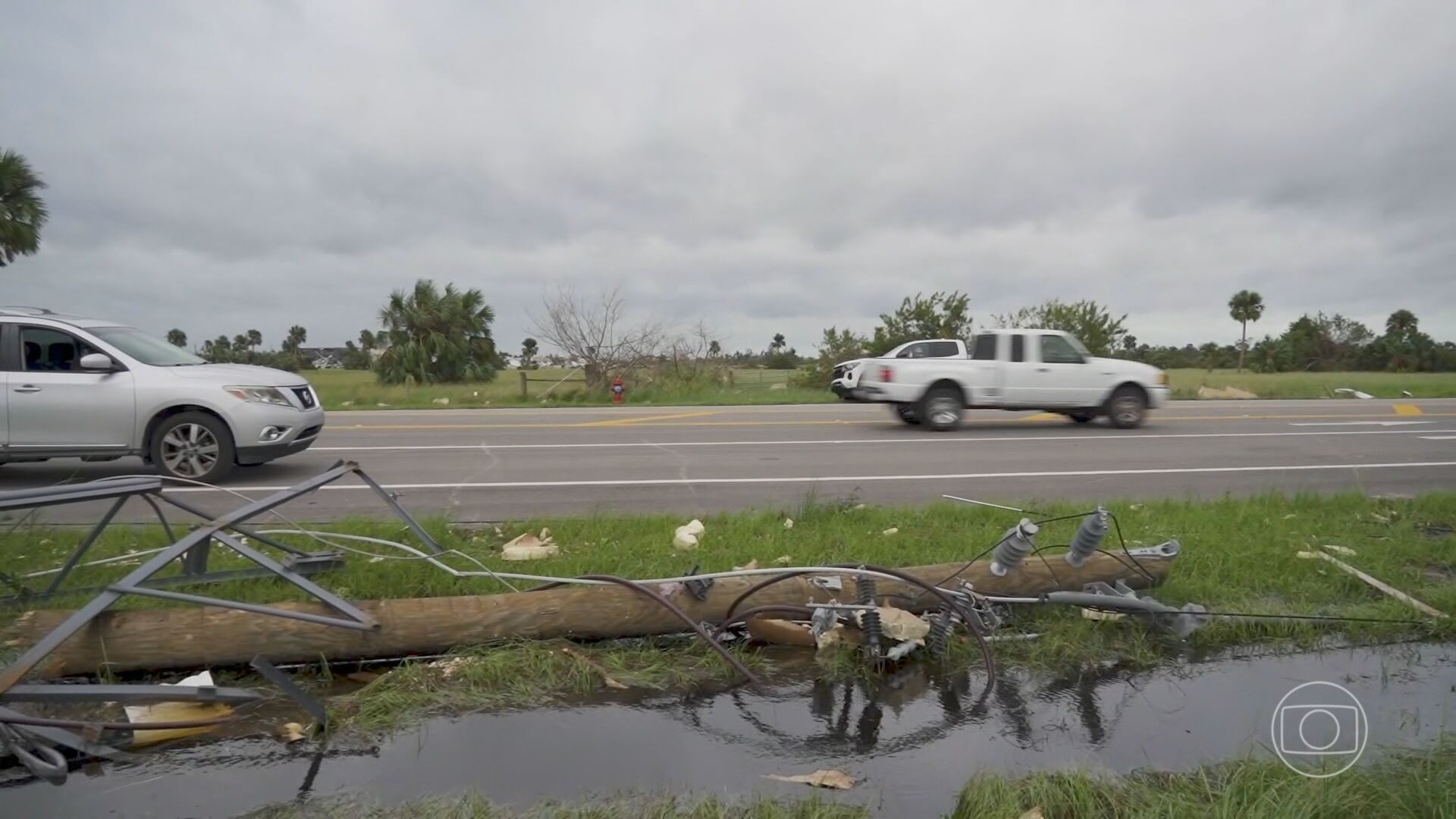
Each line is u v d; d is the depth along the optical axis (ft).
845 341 108.27
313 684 14.32
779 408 75.56
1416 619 17.10
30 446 30.45
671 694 14.26
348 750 12.33
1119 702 14.19
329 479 16.53
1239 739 12.92
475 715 13.38
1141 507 26.09
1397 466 38.60
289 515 26.12
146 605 15.99
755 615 15.43
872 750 12.59
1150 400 55.21
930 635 15.43
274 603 16.12
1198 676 15.16
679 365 100.89
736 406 78.33
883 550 20.56
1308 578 19.13
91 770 11.74
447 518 24.47
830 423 58.34
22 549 20.01
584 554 20.06
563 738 12.79
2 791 11.19
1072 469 37.09
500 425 57.26
